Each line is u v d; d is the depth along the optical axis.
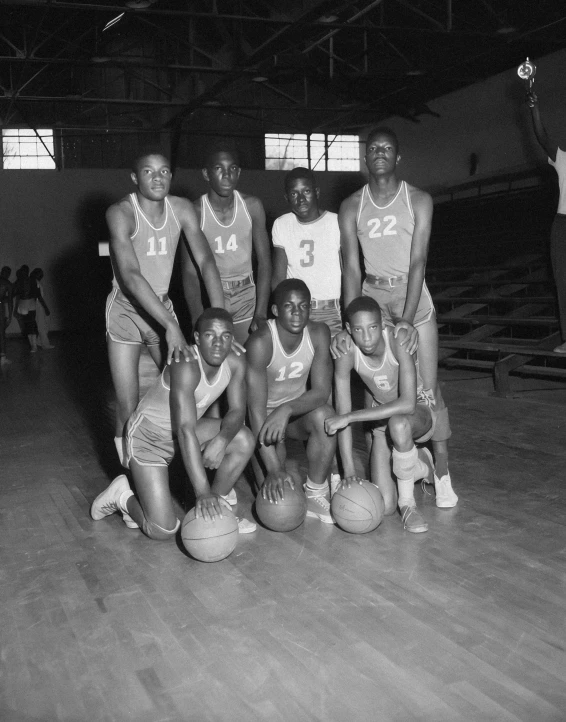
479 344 7.67
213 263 3.71
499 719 1.86
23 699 2.04
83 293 17.83
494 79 14.04
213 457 3.16
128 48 15.62
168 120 16.78
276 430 3.28
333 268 3.99
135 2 9.97
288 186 3.84
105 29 13.98
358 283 3.88
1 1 9.77
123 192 17.70
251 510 3.71
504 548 3.05
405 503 3.38
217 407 4.20
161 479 3.24
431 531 3.29
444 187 13.03
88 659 2.26
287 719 1.89
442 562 2.92
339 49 14.76
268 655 2.23
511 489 3.88
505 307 10.41
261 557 3.05
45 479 4.53
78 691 2.08
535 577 2.74
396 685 2.04
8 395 8.19
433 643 2.26
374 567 2.89
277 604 2.59
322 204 18.39
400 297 3.79
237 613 2.53
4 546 3.35
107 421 6.39
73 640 2.39
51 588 2.83
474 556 2.97
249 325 4.19
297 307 3.28
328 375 3.49
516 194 12.06
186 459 3.04
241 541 3.25
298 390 3.58
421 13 11.05
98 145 17.55
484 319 8.69
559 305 6.82
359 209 3.75
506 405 6.42
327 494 3.66
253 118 16.20
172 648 2.30
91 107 16.84
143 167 3.39
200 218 3.94
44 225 17.47
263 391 3.46
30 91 16.12
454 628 2.36
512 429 5.40
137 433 3.22
